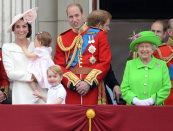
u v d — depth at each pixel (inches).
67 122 478.3
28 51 582.6
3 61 580.7
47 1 806.5
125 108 476.7
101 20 637.3
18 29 583.2
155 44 534.9
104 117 478.0
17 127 477.4
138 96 526.3
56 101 508.4
